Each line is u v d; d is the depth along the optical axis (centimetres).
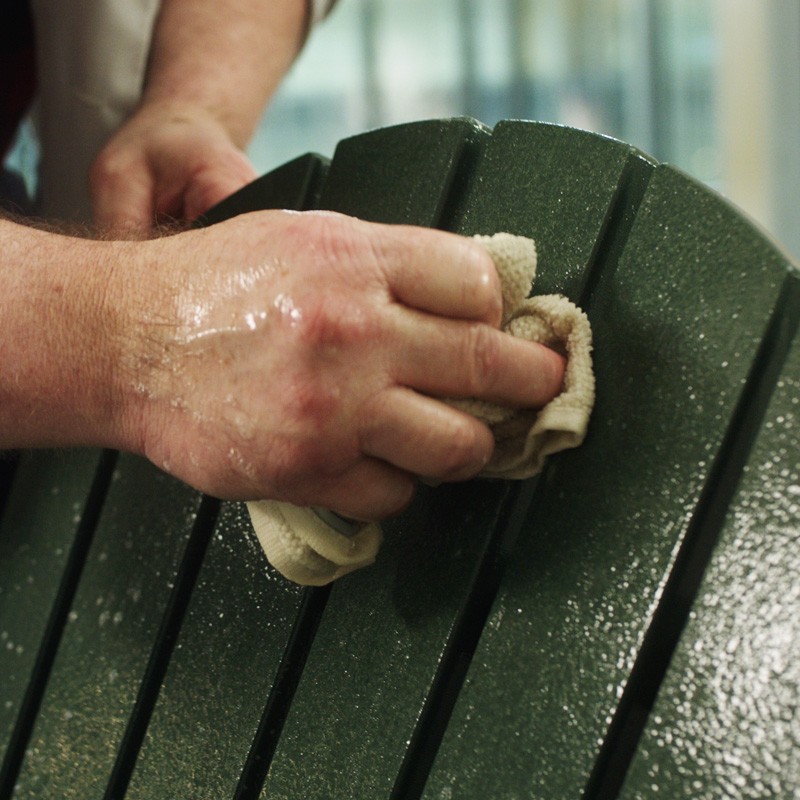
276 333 56
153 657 78
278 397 56
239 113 124
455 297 56
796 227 415
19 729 85
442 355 56
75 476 88
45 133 132
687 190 60
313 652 69
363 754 64
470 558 63
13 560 90
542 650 59
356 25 677
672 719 54
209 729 72
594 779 56
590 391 60
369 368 56
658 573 56
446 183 72
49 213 134
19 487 91
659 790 53
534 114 666
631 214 64
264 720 70
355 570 69
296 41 138
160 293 62
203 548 80
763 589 53
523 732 58
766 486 54
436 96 679
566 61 655
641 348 60
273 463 58
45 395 67
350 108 688
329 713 67
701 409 57
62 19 125
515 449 61
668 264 60
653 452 58
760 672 52
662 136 621
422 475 60
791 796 50
